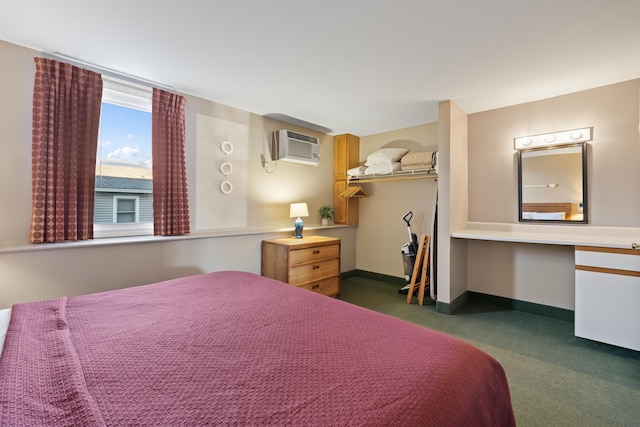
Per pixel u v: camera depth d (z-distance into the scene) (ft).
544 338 8.61
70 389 2.65
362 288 13.82
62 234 7.42
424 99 10.43
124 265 8.39
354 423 2.34
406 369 3.13
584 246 7.99
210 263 10.31
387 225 14.82
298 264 11.01
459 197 11.22
